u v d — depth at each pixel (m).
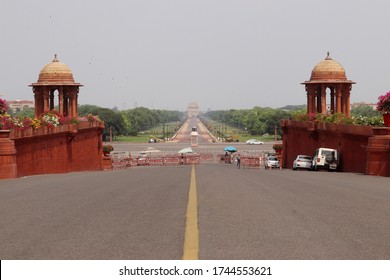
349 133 46.09
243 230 11.43
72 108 76.62
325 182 27.36
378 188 22.95
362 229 11.68
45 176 36.03
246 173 41.53
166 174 39.38
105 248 9.66
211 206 15.73
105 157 80.31
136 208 15.31
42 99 75.69
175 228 11.70
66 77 75.00
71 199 17.92
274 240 10.32
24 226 12.14
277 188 22.78
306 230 11.48
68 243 10.13
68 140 55.19
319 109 78.56
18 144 38.00
